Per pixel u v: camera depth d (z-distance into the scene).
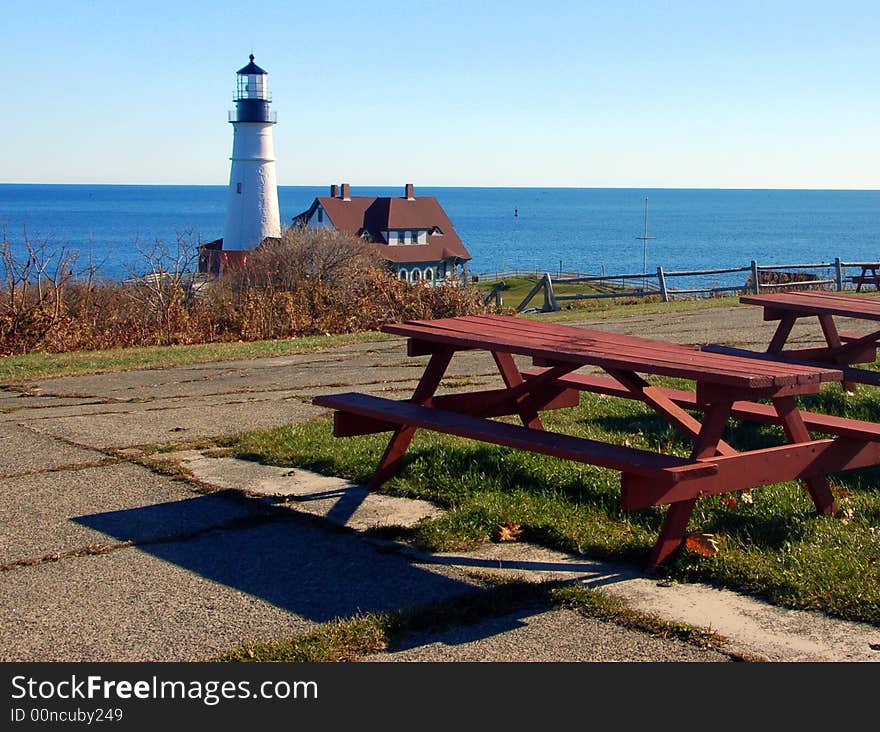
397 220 70.88
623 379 5.28
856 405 8.02
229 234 56.94
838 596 4.17
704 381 4.59
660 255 122.62
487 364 11.79
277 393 9.94
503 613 4.18
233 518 5.58
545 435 5.27
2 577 4.71
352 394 6.69
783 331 9.52
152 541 5.21
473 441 6.90
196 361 12.65
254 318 16.84
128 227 145.75
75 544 5.17
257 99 55.22
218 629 4.07
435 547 5.01
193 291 17.73
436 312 18.81
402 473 6.28
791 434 5.24
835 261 23.56
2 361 12.84
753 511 5.30
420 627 4.05
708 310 18.55
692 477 4.50
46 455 7.19
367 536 5.23
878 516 5.28
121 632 4.06
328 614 4.20
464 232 190.88
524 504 5.55
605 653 3.79
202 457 7.05
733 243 150.25
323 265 25.58
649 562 4.66
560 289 40.03
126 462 6.93
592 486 5.79
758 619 4.06
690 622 4.03
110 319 15.76
